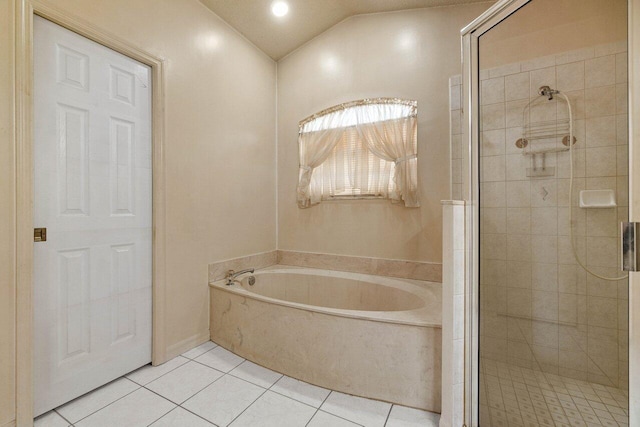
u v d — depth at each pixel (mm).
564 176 1567
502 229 1614
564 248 1562
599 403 1407
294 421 1409
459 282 1351
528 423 1316
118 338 1743
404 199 2354
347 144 2627
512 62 1620
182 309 2076
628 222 900
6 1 1278
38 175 1407
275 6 2363
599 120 1457
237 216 2566
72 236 1535
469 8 2229
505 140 1628
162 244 1933
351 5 2443
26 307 1334
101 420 1406
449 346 1338
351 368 1623
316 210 2826
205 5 2270
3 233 1273
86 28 1547
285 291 2682
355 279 2467
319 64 2797
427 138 2322
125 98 1768
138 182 1839
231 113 2510
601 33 1437
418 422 1406
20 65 1310
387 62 2482
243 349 2029
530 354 1570
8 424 1283
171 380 1744
